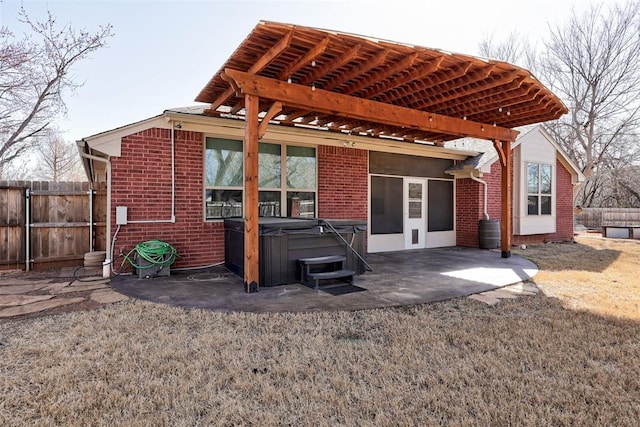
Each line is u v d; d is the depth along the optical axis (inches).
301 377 106.0
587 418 85.7
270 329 143.8
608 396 95.5
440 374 107.0
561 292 207.3
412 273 263.0
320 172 337.1
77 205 290.0
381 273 263.0
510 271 271.1
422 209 415.8
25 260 269.7
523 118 309.3
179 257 268.4
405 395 96.0
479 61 206.2
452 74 215.0
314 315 160.9
